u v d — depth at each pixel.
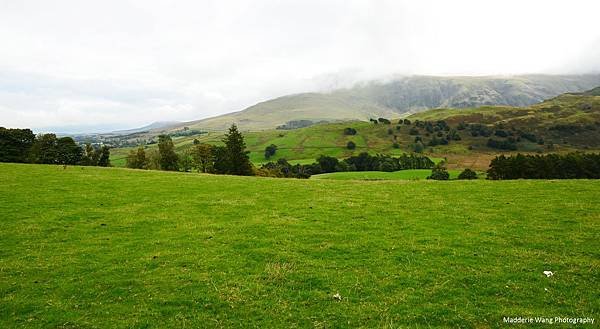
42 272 19.47
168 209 32.28
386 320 14.53
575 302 15.57
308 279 18.17
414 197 35.94
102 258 21.19
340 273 18.72
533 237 23.23
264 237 24.23
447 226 25.98
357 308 15.45
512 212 29.12
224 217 29.48
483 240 22.92
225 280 18.17
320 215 29.59
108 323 14.77
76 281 18.42
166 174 55.62
